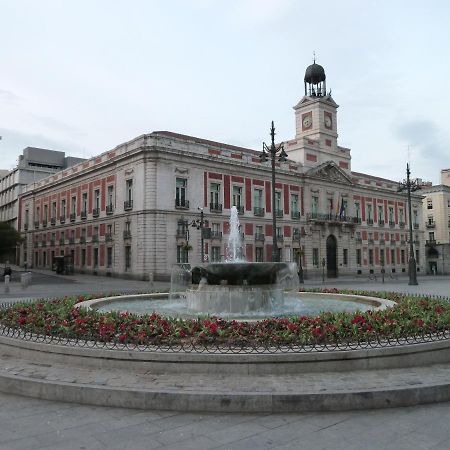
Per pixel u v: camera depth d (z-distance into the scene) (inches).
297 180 1920.5
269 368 244.1
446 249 2947.8
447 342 274.7
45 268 2172.7
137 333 275.9
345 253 2142.0
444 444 178.1
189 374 244.2
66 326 297.1
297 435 185.6
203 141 1756.9
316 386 223.6
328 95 2119.8
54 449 173.0
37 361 276.2
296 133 2154.3
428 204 3093.0
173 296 568.7
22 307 377.7
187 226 1421.0
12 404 222.2
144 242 1456.7
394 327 282.8
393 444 177.9
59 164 3088.1
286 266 485.7
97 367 258.5
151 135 1475.1
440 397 224.1
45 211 2215.8
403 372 250.1
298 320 293.1
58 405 220.1
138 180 1498.5
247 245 1696.6
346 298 546.6
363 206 2281.0
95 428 192.5
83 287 1192.2
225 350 252.8
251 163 1736.0
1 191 3125.0
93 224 1764.3
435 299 434.3
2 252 1695.4
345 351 250.1
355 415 206.8
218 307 451.8
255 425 195.3
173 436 184.7
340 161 2154.3
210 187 1619.1
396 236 2500.0
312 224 1942.7
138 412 210.4
